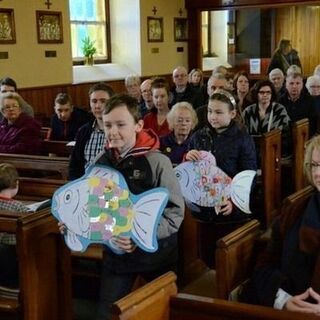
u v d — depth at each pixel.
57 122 5.19
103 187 2.12
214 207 2.94
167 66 10.23
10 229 2.40
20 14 7.42
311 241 1.83
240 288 2.20
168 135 3.50
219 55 10.85
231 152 3.03
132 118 2.14
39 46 7.77
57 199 2.17
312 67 10.20
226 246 2.14
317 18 9.99
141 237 2.07
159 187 2.14
